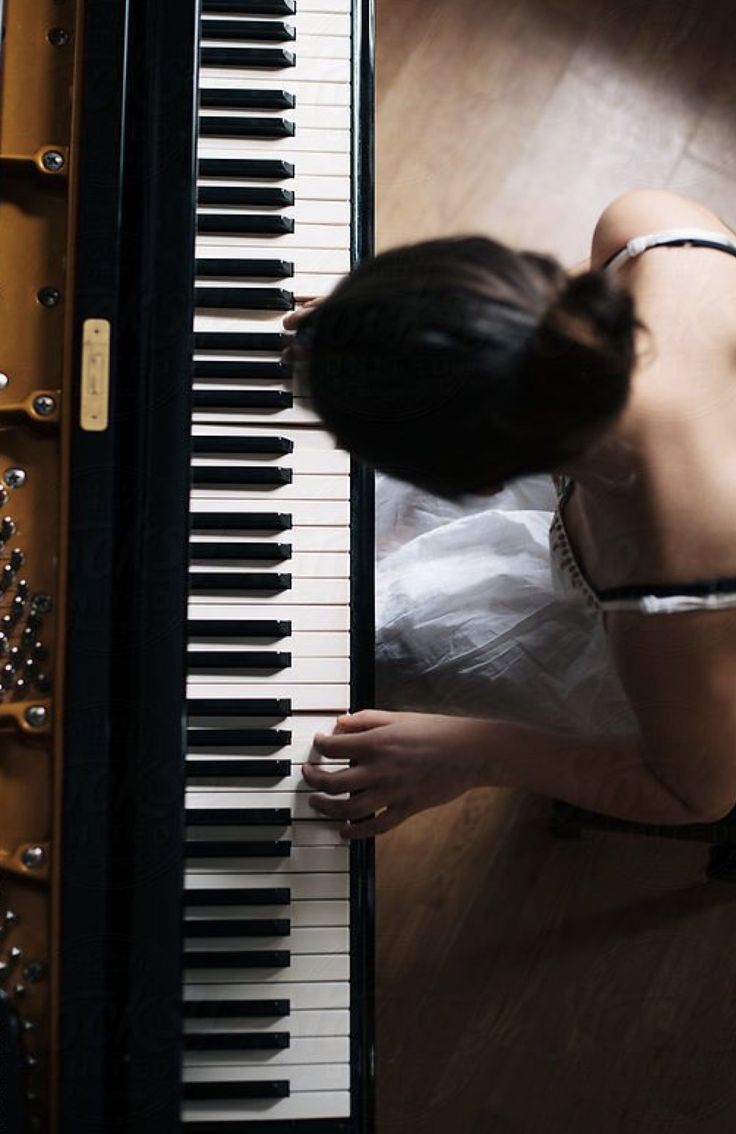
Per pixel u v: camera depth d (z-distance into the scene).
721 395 0.94
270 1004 1.02
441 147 1.36
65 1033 0.85
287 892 1.03
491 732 1.04
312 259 1.12
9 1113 0.82
